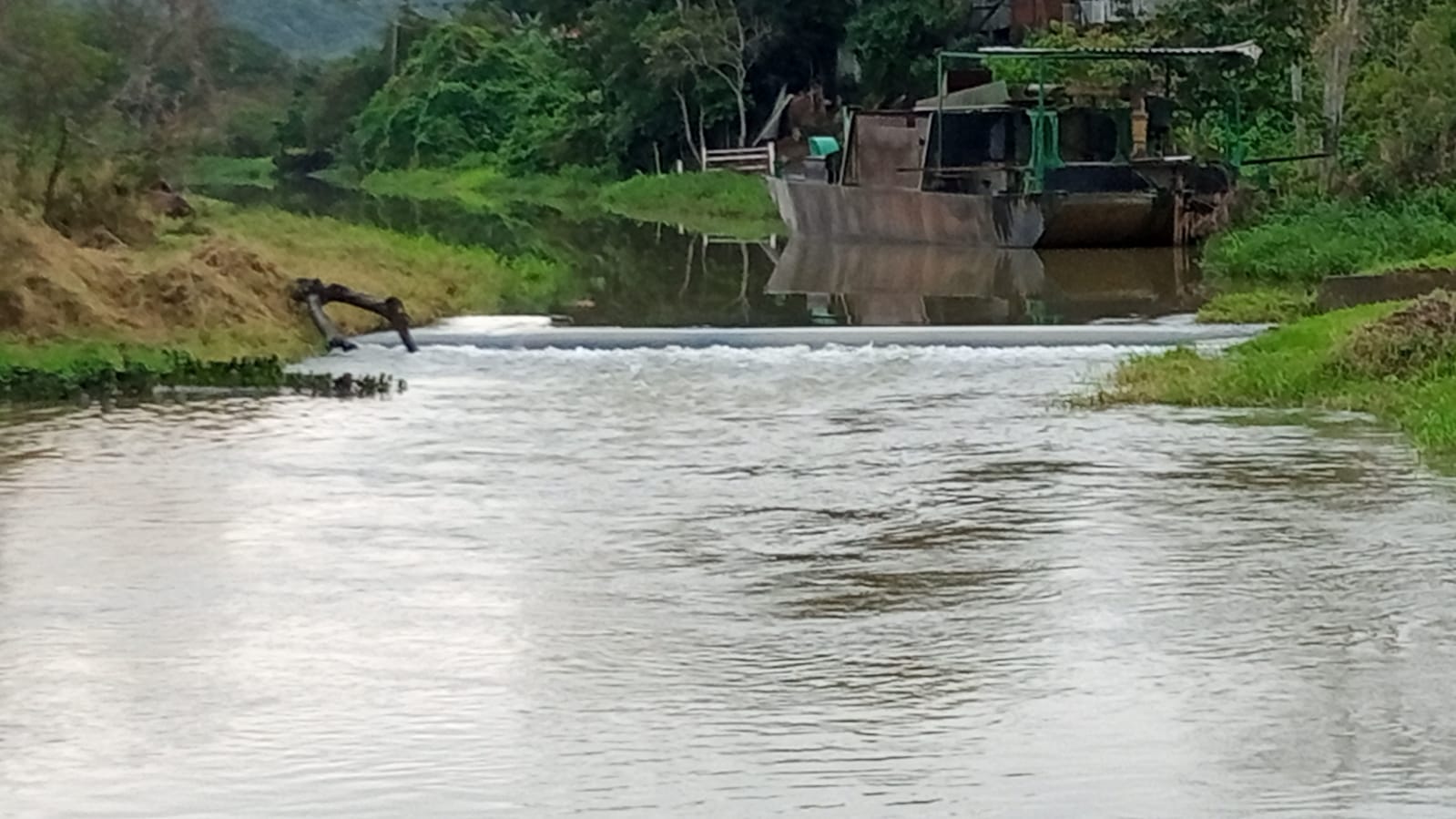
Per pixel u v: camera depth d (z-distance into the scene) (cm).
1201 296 2900
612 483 1528
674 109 6881
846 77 6475
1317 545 1282
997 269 3394
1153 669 1031
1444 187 3572
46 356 2033
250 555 1294
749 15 6619
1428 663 1030
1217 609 1140
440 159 8350
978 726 951
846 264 3588
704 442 1705
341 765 907
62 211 2734
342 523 1387
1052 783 877
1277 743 920
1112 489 1470
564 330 2456
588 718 968
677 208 6050
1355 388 1820
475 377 2109
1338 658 1043
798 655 1065
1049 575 1226
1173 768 893
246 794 874
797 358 2256
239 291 2347
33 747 930
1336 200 3572
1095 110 3819
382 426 1781
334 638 1103
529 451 1662
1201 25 3950
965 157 3925
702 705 986
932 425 1772
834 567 1256
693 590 1202
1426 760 897
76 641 1097
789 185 4478
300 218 3894
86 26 3484
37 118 2842
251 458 1623
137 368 2002
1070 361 2202
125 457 1622
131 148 3209
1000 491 1473
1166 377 1931
